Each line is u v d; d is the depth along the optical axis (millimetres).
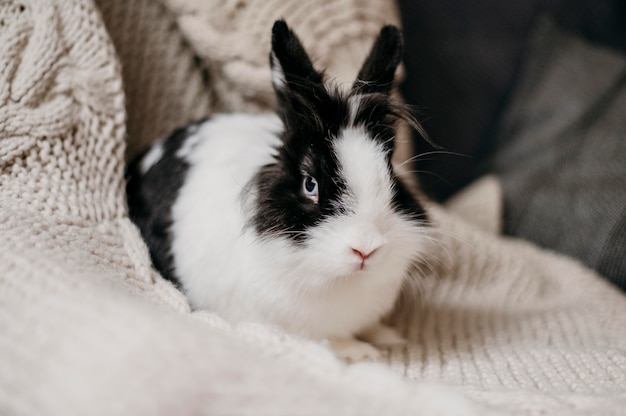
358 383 330
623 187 588
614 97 631
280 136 456
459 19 686
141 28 579
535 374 413
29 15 471
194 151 494
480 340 478
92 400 287
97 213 458
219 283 452
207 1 539
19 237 382
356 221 414
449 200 688
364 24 562
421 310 536
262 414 294
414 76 685
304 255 416
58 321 318
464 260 561
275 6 541
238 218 448
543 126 659
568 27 701
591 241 587
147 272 440
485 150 699
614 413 341
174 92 599
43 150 452
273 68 448
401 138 580
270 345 360
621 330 494
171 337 305
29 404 295
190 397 289
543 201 628
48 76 461
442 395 325
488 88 697
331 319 452
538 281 569
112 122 491
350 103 437
